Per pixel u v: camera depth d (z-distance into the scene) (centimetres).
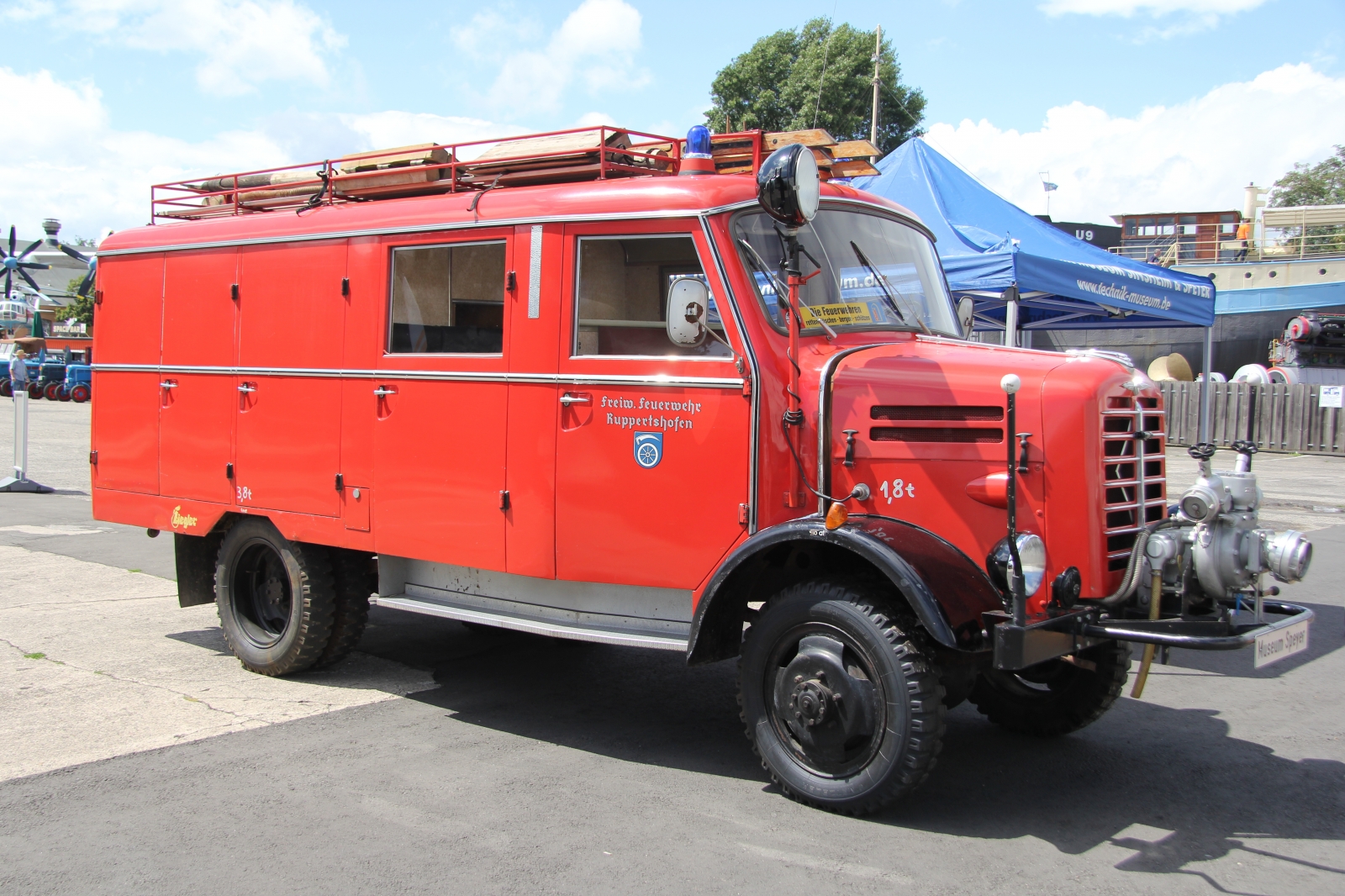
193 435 619
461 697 566
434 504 511
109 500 669
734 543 429
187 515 624
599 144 484
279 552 582
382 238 531
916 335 494
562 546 469
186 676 595
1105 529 390
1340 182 4784
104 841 371
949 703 428
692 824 392
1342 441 2150
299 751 471
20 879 342
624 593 468
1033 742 500
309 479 561
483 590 518
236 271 596
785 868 354
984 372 407
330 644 582
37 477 1554
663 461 443
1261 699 576
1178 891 342
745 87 3403
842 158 558
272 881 342
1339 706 564
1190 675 628
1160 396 436
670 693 580
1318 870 359
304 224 565
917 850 371
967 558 393
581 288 467
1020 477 393
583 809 406
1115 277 1037
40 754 461
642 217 450
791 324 421
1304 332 2419
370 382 534
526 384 477
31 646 655
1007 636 359
